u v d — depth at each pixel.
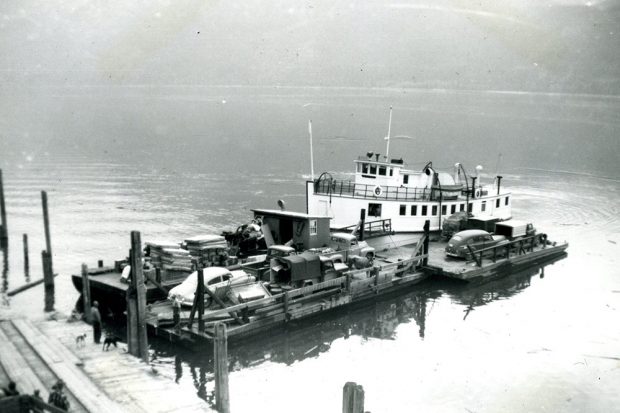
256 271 38.75
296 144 135.50
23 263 47.72
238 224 62.00
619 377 30.83
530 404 27.81
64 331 29.72
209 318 32.78
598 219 69.81
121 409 20.77
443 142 144.38
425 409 27.17
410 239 53.12
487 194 62.50
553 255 54.56
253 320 33.06
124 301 35.84
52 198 72.31
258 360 32.59
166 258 37.38
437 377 30.62
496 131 169.38
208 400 27.45
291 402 27.55
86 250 51.69
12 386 19.20
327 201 56.12
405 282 43.16
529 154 125.38
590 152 129.12
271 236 44.53
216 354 22.72
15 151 111.06
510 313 40.56
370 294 40.38
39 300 38.56
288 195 78.44
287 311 34.56
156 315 33.38
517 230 51.06
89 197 73.62
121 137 141.25
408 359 32.94
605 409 27.44
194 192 78.69
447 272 43.72
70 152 112.75
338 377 30.45
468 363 32.47
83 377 23.31
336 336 36.41
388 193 56.12
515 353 33.84
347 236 43.34
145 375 24.23
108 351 27.00
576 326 38.22
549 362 32.62
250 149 125.00
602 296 44.22
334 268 38.69
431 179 57.16
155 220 63.09
